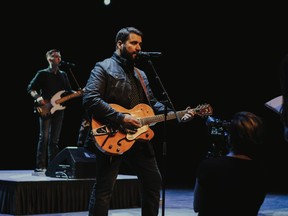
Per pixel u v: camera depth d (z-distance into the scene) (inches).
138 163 146.1
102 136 142.0
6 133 366.6
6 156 374.9
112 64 146.6
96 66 145.8
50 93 235.5
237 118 93.8
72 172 208.4
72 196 205.5
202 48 355.6
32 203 196.2
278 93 341.4
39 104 230.8
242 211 91.4
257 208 93.0
